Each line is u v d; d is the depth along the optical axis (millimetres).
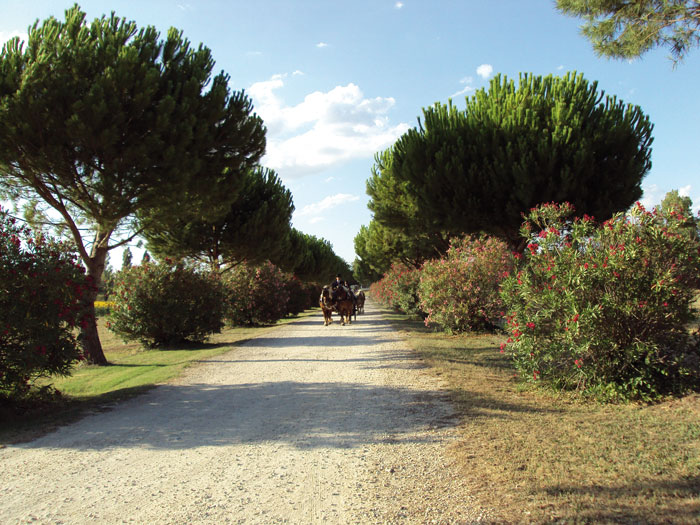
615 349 5996
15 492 3820
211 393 7652
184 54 11281
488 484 3680
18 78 8828
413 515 3275
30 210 10438
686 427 4629
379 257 34406
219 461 4504
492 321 14352
